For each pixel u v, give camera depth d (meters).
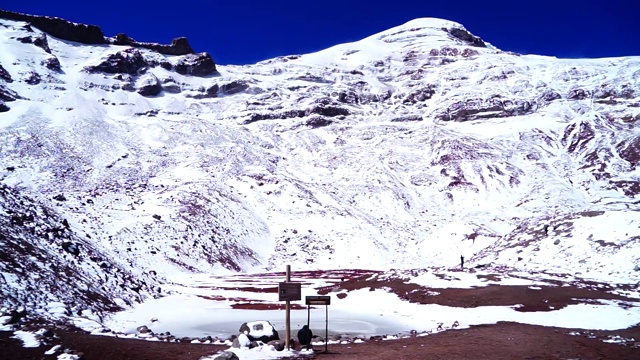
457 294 27.31
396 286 31.48
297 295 14.92
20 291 19.16
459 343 15.77
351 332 20.23
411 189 90.31
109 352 13.59
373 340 17.39
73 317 19.38
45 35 134.00
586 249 37.22
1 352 12.30
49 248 25.06
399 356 13.80
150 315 23.95
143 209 60.28
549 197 82.25
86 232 37.31
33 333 14.60
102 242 37.78
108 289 25.78
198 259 52.50
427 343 16.14
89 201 59.53
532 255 39.91
